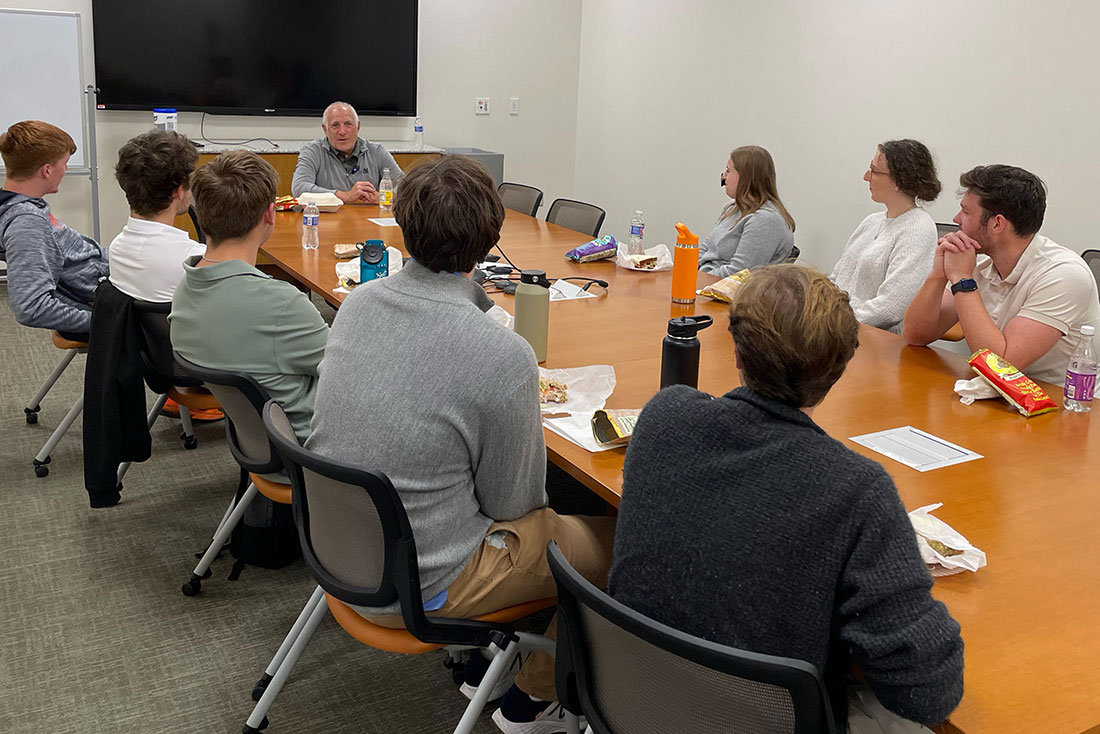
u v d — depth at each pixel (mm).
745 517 1071
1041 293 2199
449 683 2150
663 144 6164
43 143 2857
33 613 2336
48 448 3066
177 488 3041
